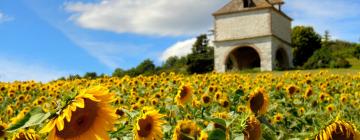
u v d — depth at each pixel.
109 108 2.29
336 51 75.38
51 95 10.00
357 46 71.38
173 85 10.70
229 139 3.05
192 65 70.06
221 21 54.38
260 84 11.30
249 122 3.10
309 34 82.81
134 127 3.11
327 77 13.38
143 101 7.56
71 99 2.25
